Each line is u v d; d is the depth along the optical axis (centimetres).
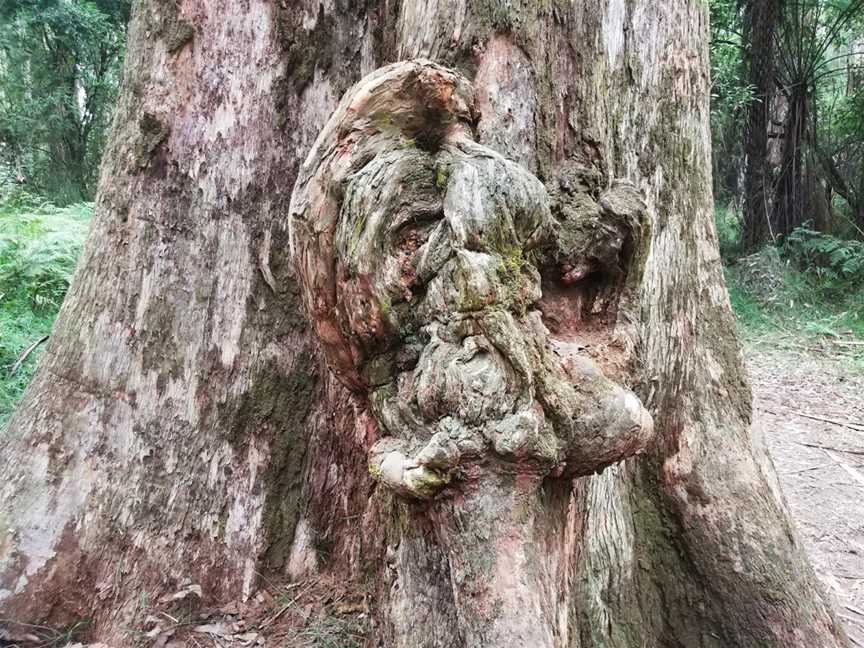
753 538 282
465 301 155
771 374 888
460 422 153
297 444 298
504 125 189
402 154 170
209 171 287
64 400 282
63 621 267
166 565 279
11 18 1491
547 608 155
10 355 558
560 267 184
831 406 768
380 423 176
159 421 284
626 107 252
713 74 1340
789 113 1462
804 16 1441
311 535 300
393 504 208
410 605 188
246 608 285
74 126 1620
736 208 1564
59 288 688
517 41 192
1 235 709
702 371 293
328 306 178
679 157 289
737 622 279
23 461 279
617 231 182
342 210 168
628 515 287
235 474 290
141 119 286
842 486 566
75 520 273
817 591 286
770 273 1239
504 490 155
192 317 287
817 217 1471
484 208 157
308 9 288
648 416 172
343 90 295
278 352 294
